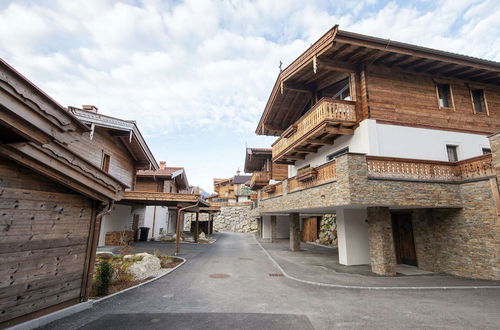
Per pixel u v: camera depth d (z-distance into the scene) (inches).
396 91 432.1
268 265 424.2
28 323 154.5
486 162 319.6
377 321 181.6
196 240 820.6
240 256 527.2
